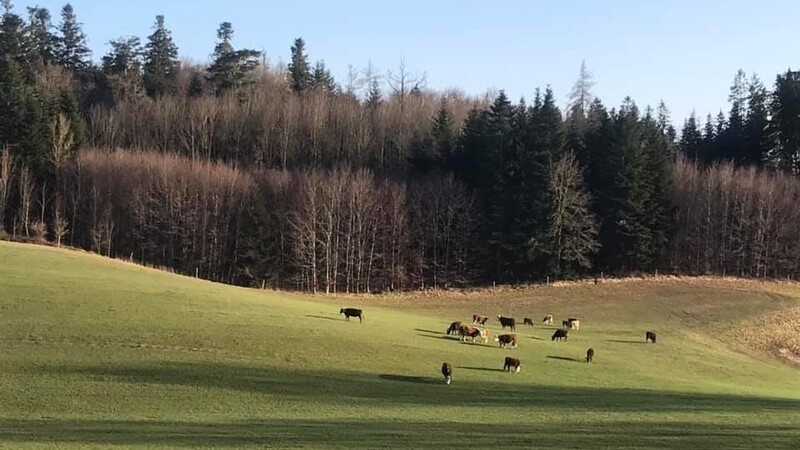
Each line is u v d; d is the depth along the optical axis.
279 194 105.31
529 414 33.03
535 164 97.00
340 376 38.94
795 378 52.34
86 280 58.16
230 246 100.81
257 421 30.75
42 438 27.19
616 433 29.61
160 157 109.44
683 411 34.62
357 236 100.62
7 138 109.00
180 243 100.81
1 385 34.59
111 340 42.06
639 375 45.44
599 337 61.72
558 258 95.12
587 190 101.75
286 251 101.31
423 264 100.62
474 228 100.94
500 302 83.50
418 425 30.36
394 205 101.88
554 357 48.81
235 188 102.75
